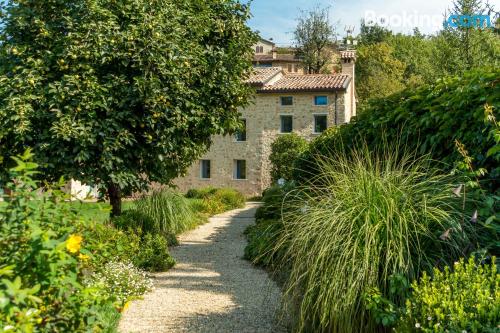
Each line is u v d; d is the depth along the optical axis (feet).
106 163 25.25
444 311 8.47
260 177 83.30
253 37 33.35
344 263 11.37
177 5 29.68
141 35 25.93
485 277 9.36
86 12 25.88
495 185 13.76
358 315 11.35
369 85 138.10
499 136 11.63
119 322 15.15
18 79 24.56
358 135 22.72
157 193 37.01
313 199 14.37
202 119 29.48
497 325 7.82
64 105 24.91
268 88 81.97
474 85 14.55
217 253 29.78
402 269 11.06
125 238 23.44
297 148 74.69
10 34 26.91
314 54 153.79
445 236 10.68
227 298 18.43
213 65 30.25
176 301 18.04
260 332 14.26
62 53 24.99
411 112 17.60
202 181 86.22
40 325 7.29
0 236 7.61
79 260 8.96
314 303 12.01
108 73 26.35
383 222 11.82
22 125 23.71
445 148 15.97
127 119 25.70
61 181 9.94
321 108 81.15
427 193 12.71
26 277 7.07
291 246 13.03
